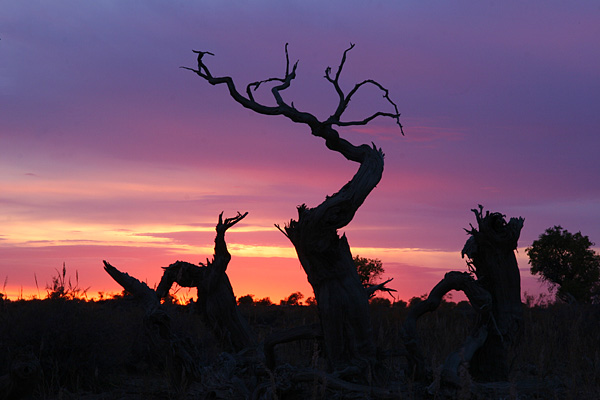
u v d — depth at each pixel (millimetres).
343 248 8250
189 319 11578
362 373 8031
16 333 8859
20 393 6602
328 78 8641
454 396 7312
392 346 11625
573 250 53688
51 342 8938
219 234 11359
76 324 9156
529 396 7648
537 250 55625
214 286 11320
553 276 55719
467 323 14172
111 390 8969
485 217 9180
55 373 8820
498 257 9141
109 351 9500
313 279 8242
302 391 7668
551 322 12984
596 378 8492
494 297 9242
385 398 7324
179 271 11672
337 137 8547
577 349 10164
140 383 9391
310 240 7961
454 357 8438
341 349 8141
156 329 9062
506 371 9070
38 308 9297
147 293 10930
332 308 8102
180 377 8875
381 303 24266
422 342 11836
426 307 8797
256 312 19906
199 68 8312
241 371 9336
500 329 9078
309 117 8422
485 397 7535
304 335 8633
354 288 8164
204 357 10430
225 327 11398
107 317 10031
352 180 8203
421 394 7605
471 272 9391
